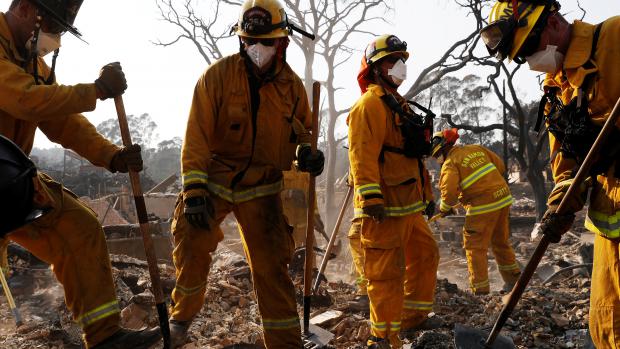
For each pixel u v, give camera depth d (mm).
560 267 8852
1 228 2504
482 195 6805
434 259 4801
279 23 3391
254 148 3506
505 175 10930
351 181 5719
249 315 5406
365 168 4207
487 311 5617
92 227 3199
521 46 3027
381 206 4160
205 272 3557
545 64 3035
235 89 3465
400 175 4352
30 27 3090
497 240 7004
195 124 3408
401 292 4371
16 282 6891
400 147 4379
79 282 3137
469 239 6836
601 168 3025
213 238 3494
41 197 2979
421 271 4855
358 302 5707
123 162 3432
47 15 3078
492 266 11031
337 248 9477
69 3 3111
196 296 3527
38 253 3188
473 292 6770
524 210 28094
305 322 4094
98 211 17953
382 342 4352
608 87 2895
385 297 4340
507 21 3018
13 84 2945
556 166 3348
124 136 3355
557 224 3129
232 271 6613
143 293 5238
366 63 4559
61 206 3141
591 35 2936
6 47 3047
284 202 7719
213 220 3420
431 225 17797
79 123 3479
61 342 4738
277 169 3564
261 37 3355
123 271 5949
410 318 4941
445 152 7238
